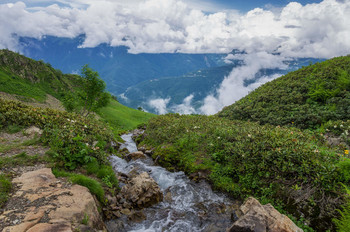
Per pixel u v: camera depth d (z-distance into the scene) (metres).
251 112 30.27
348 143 12.54
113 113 53.16
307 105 25.86
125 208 7.72
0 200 5.25
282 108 27.73
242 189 9.32
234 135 13.14
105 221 6.84
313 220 7.09
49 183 6.62
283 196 8.19
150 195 8.41
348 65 31.97
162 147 15.03
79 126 12.60
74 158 8.82
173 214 7.94
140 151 16.11
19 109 12.41
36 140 9.81
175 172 12.24
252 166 9.70
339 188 7.39
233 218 7.71
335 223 6.41
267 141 10.59
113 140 17.41
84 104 28.08
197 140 14.27
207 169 11.23
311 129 20.98
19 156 8.05
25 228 4.41
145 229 6.98
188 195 9.46
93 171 8.94
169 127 17.95
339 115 20.89
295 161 8.95
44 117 12.14
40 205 5.33
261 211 6.25
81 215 5.26
